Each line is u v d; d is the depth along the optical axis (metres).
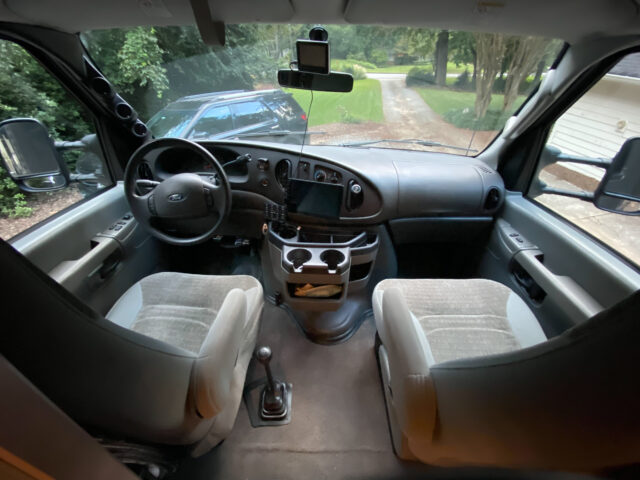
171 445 0.84
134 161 1.41
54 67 1.41
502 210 1.83
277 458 1.30
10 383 0.43
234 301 1.05
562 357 0.54
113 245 1.58
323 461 1.29
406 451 1.17
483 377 0.66
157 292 1.44
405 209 1.73
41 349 0.54
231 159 1.78
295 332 1.88
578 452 0.57
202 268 2.22
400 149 1.90
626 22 0.99
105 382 0.62
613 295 1.17
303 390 1.56
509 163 1.83
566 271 1.39
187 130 1.74
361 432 1.38
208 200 1.48
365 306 1.99
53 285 0.58
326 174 1.67
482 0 0.96
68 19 1.17
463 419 0.68
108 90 1.55
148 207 1.50
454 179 1.71
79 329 0.60
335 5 1.02
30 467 0.46
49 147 1.47
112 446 0.68
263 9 1.04
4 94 1.32
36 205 1.43
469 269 2.12
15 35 1.19
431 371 0.77
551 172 1.63
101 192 1.77
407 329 0.88
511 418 0.61
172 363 0.76
